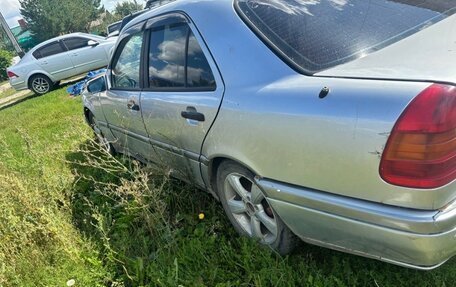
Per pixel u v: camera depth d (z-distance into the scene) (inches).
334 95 62.4
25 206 115.9
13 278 97.6
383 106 56.6
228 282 83.9
